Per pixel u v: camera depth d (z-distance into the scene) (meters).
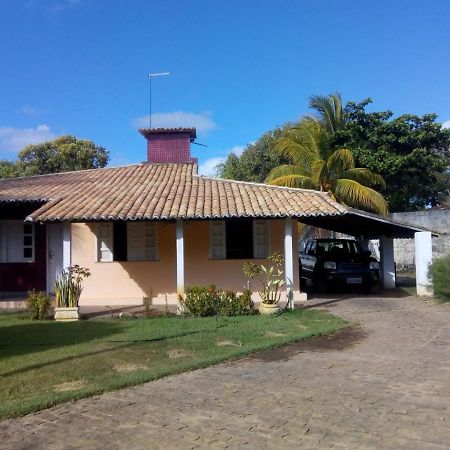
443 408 5.13
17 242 14.66
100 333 9.48
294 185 22.28
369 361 7.16
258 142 33.44
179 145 19.42
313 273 16.03
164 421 4.97
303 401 5.46
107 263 13.97
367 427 4.68
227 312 11.45
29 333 9.55
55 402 5.50
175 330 9.63
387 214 21.64
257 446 4.34
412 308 12.16
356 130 24.52
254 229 14.12
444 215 19.86
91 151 34.69
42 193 13.99
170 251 14.06
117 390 6.01
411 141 24.77
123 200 13.05
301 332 9.22
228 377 6.49
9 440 4.59
